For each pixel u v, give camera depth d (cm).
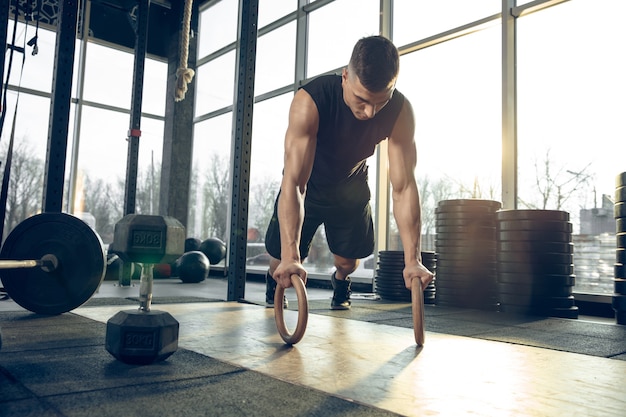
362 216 249
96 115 759
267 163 690
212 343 168
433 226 497
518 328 252
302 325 159
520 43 434
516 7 431
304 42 643
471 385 123
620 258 297
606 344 203
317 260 598
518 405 107
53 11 713
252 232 705
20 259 217
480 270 378
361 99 153
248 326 208
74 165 725
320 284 574
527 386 124
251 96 320
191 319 227
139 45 473
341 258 285
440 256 393
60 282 222
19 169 680
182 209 828
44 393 105
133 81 471
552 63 415
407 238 177
